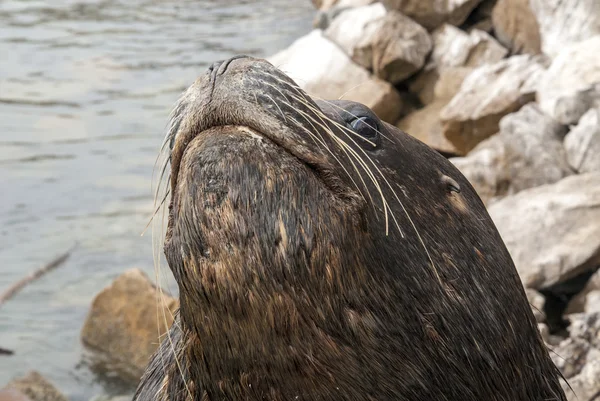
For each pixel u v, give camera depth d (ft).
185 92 13.69
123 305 34.81
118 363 34.09
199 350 13.73
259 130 12.82
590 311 28.17
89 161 54.75
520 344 15.90
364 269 13.29
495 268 15.78
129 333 34.42
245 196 12.36
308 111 13.30
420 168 15.65
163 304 14.92
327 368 13.29
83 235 44.55
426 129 49.80
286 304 12.69
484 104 44.70
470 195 16.43
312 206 12.57
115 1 104.73
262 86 13.06
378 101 52.24
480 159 38.52
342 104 15.40
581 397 23.79
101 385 32.91
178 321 17.37
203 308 12.99
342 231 12.75
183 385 15.29
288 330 12.88
